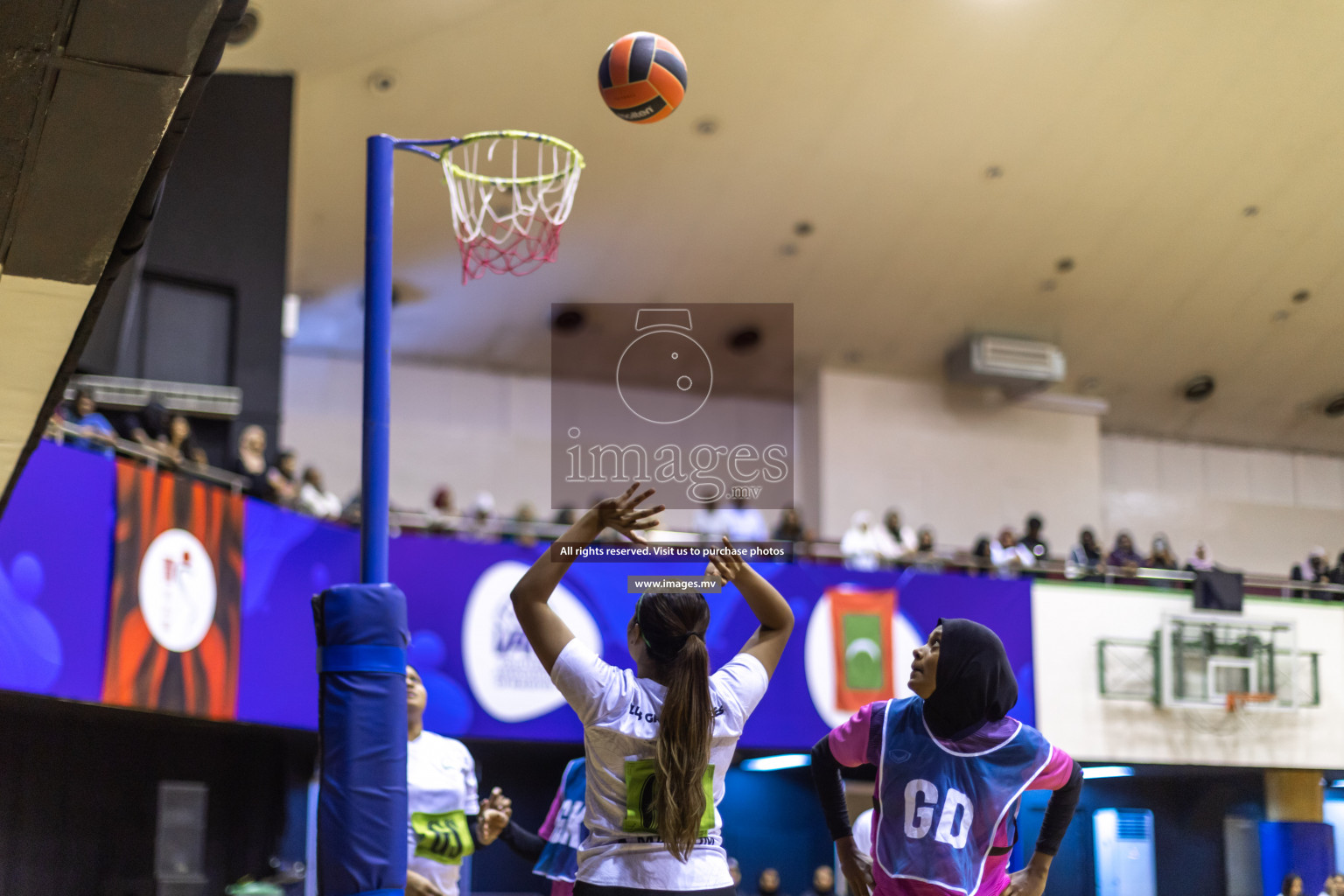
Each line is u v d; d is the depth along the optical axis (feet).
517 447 59.93
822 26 44.73
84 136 13.33
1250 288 56.08
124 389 36.81
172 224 40.01
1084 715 41.14
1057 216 52.95
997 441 63.21
